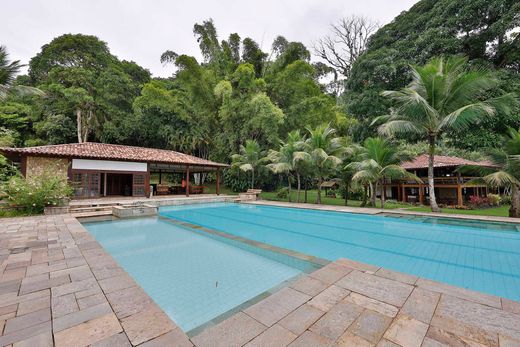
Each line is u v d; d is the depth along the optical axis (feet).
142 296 8.36
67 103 68.28
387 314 7.20
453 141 45.24
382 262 14.34
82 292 8.58
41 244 14.79
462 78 28.22
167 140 73.10
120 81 72.95
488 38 42.88
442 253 16.10
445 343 5.90
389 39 57.57
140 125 70.90
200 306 9.14
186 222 26.45
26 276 9.97
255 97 55.36
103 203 34.14
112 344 5.87
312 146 43.27
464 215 27.73
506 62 44.14
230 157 64.13
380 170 34.83
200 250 16.44
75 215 26.63
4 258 12.23
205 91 65.98
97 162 40.55
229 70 70.23
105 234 20.88
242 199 49.29
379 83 53.36
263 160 56.24
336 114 69.87
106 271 10.55
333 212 33.60
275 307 7.64
